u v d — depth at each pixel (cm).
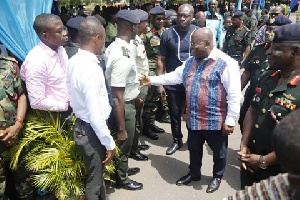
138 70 352
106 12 756
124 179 309
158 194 309
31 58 236
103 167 240
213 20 646
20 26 271
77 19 301
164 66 394
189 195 309
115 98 259
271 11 486
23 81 250
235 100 265
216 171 314
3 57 233
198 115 284
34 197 274
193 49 266
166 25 547
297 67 170
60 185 247
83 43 216
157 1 761
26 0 277
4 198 254
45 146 259
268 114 179
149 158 381
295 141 85
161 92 414
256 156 184
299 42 162
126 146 293
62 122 264
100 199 262
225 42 613
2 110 224
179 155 389
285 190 99
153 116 449
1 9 260
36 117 261
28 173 261
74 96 217
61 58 254
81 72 208
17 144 246
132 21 261
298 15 1183
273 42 173
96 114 210
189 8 362
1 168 239
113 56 254
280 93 174
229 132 275
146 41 432
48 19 234
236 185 328
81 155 254
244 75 337
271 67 178
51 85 246
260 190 105
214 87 271
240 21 580
